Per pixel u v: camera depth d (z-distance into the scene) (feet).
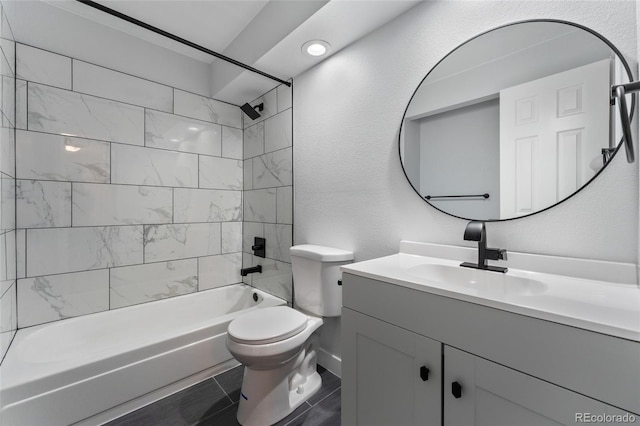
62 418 4.01
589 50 2.91
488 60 3.60
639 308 2.05
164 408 4.72
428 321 2.68
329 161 5.71
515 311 2.14
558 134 3.08
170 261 7.02
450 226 3.95
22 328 5.10
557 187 3.09
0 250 4.17
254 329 4.41
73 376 4.12
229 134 8.09
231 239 8.16
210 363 5.57
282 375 4.55
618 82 2.74
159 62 6.80
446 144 3.97
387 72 4.68
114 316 6.03
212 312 7.50
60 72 5.49
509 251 3.44
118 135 6.22
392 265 3.61
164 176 6.91
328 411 4.66
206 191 7.65
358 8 4.33
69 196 5.61
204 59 7.42
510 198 3.42
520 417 2.14
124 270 6.32
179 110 7.13
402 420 2.92
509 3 3.44
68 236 5.61
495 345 2.25
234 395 5.07
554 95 3.11
